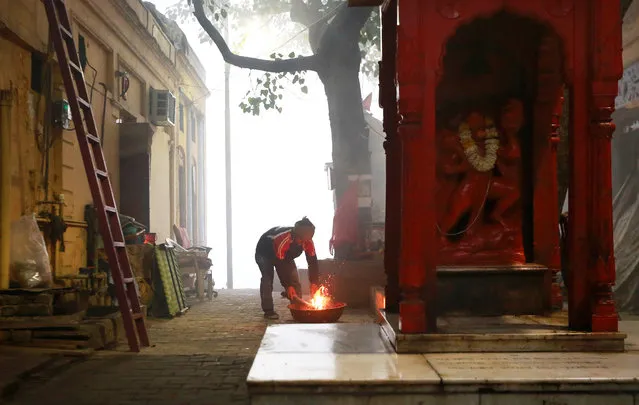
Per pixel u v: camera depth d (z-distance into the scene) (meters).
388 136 4.34
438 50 3.35
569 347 3.25
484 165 3.98
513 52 4.18
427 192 3.35
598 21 3.34
